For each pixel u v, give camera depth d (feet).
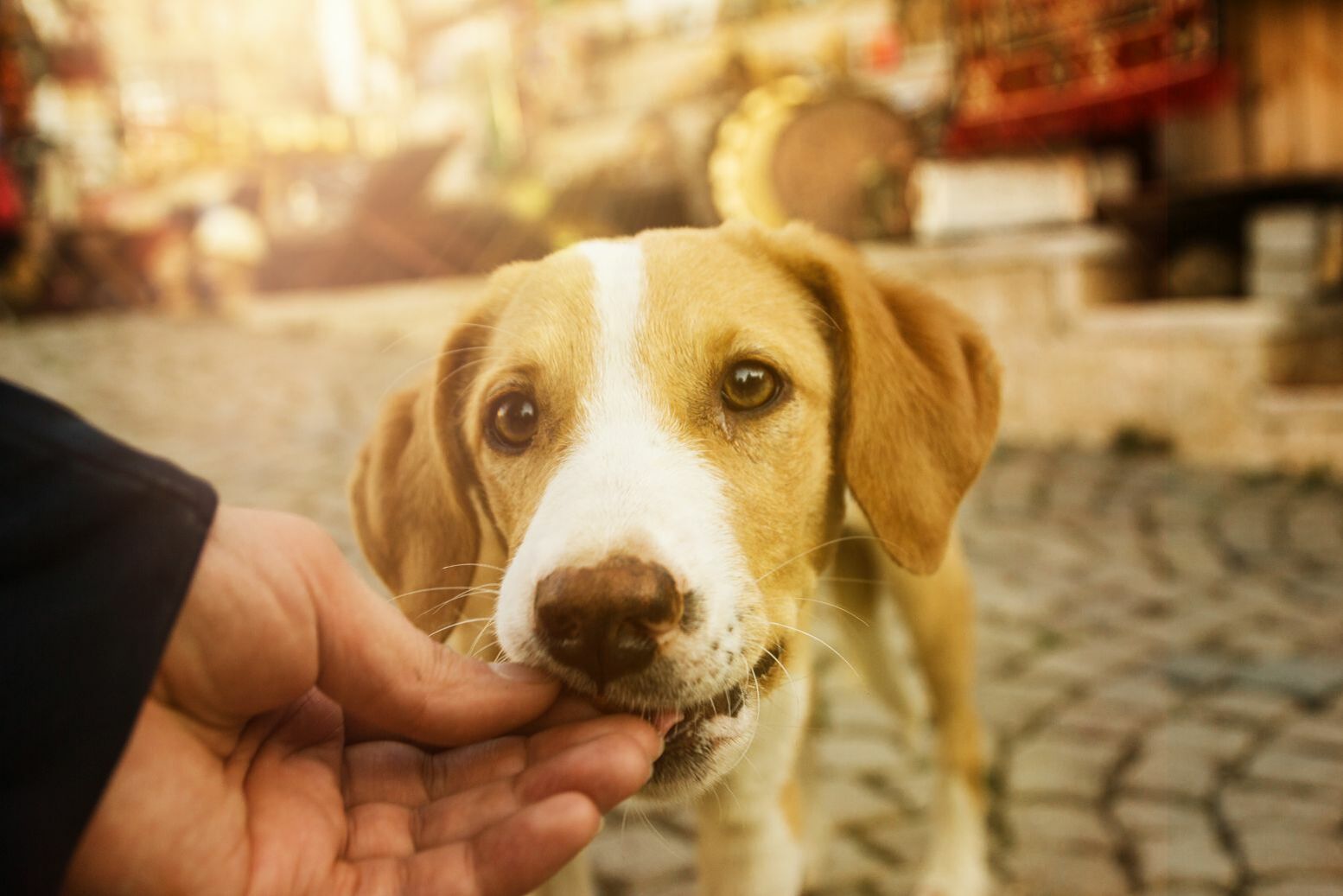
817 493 0.97
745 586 0.81
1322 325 3.25
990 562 2.45
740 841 1.06
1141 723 1.72
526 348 0.91
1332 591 2.24
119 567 0.52
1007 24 3.45
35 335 4.98
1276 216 3.35
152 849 0.59
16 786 0.49
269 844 0.64
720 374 0.90
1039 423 3.59
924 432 1.03
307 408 3.46
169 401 3.58
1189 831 1.44
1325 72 3.79
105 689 0.51
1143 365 3.37
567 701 0.74
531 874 0.63
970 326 1.12
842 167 3.09
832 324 1.02
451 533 1.00
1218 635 2.04
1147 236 3.69
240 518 0.63
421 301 3.99
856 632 1.48
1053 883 1.35
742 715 0.83
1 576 0.50
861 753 1.66
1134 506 2.85
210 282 5.16
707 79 3.36
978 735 1.44
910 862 1.40
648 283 0.93
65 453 0.51
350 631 0.65
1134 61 3.30
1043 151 3.91
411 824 0.68
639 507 0.76
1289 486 3.02
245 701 0.63
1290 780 1.55
